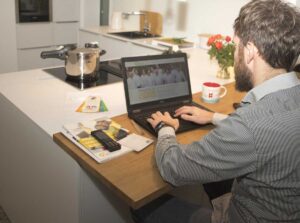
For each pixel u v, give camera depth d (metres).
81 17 4.30
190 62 2.68
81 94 1.78
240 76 1.03
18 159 1.75
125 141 1.27
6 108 1.72
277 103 0.88
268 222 0.91
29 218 1.82
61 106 1.60
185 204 1.28
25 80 1.96
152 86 1.53
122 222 1.51
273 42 0.91
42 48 4.07
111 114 1.54
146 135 1.34
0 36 3.58
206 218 1.19
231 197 1.07
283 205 0.88
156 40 3.39
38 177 1.58
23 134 1.60
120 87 1.92
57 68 2.23
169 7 3.76
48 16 3.99
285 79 0.92
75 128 1.32
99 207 1.40
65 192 1.38
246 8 0.97
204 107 1.66
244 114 0.88
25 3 3.73
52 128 1.38
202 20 3.50
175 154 1.01
